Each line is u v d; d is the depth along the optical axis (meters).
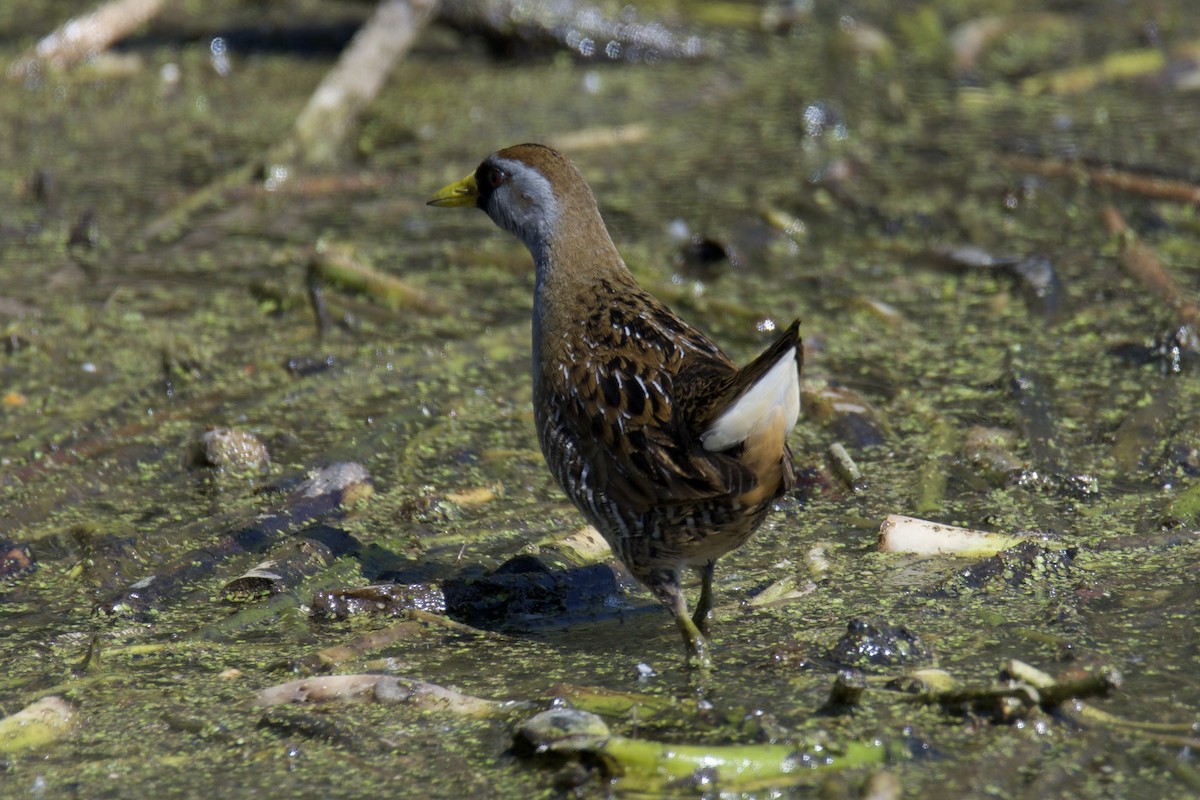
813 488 8.70
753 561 7.93
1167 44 17.61
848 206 13.46
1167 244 12.36
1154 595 7.16
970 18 18.88
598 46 17.81
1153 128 15.03
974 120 15.68
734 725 6.15
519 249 12.77
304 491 8.74
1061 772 5.73
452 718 6.36
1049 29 18.38
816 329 11.17
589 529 8.25
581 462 7.12
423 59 18.06
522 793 5.79
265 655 7.04
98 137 15.59
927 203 13.44
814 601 7.38
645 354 7.08
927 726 6.09
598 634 7.27
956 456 8.99
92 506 8.73
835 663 6.69
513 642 7.18
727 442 6.26
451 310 11.62
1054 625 6.92
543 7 17.78
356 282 11.80
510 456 9.32
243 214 13.74
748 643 6.99
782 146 15.15
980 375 10.22
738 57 17.88
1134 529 7.96
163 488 8.97
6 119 16.03
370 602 7.52
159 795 5.88
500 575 7.72
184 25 19.03
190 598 7.66
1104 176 13.51
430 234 13.31
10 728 6.29
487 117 16.06
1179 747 5.83
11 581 7.91
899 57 17.75
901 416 9.66
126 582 7.85
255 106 16.41
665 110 16.27
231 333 11.27
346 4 19.47
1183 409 9.35
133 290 12.03
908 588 7.44
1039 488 8.53
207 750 6.19
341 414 9.95
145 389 10.34
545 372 7.46
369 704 6.48
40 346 10.94
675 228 13.10
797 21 18.66
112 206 13.87
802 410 9.73
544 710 6.25
